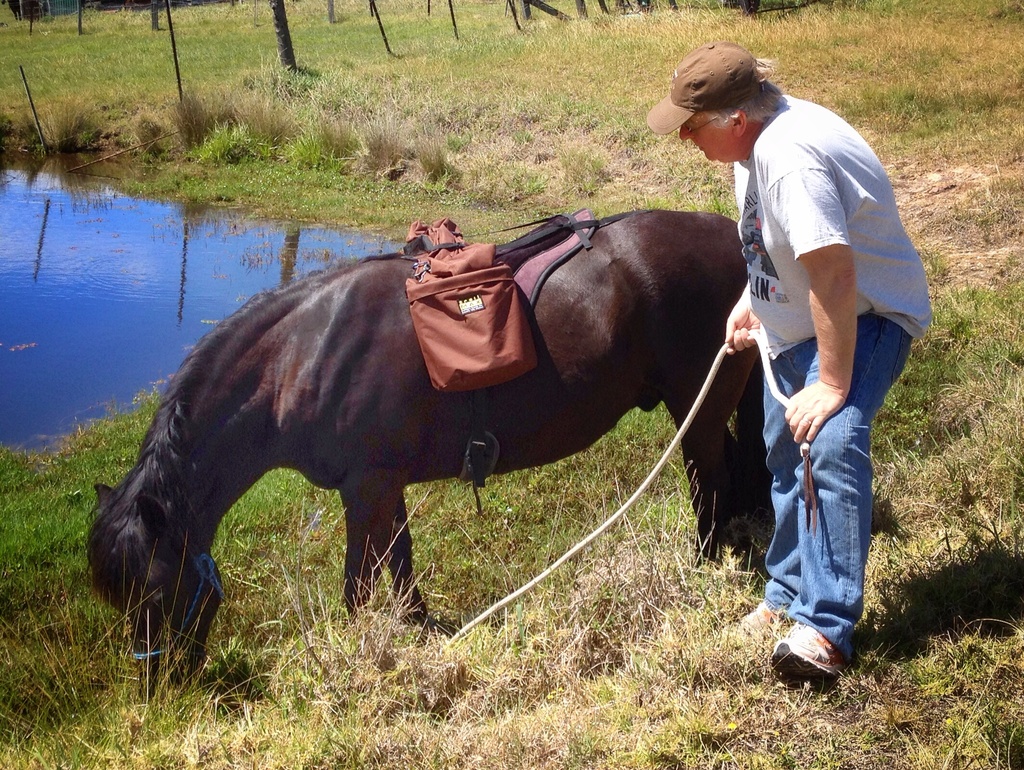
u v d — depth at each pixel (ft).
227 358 12.57
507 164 46.57
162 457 12.06
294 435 12.69
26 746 11.78
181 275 36.76
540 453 13.52
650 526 14.14
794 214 9.00
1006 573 11.25
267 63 77.20
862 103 44.24
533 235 13.76
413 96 56.95
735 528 14.21
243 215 44.86
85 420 25.79
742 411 14.21
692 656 10.65
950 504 13.66
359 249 38.78
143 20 121.60
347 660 11.76
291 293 12.96
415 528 16.92
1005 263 25.75
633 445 18.83
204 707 11.96
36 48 99.60
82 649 13.60
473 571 15.51
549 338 12.99
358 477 12.79
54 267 37.93
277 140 54.80
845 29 59.52
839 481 9.59
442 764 9.96
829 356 9.30
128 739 11.16
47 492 21.20
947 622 10.79
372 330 12.62
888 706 9.53
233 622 14.60
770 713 9.80
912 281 9.80
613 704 10.52
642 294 13.17
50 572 17.22
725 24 65.57
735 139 9.77
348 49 85.51
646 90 54.34
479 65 65.41
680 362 13.43
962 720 9.20
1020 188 31.14
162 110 63.00
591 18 78.59
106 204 47.80
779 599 11.02
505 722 10.42
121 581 11.73
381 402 12.55
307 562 16.38
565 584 13.52
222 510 12.82
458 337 12.28
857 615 9.89
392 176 48.49
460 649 12.10
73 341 30.83
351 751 10.30
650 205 38.63
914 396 18.65
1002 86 44.09
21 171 55.62
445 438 12.94
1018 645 10.09
